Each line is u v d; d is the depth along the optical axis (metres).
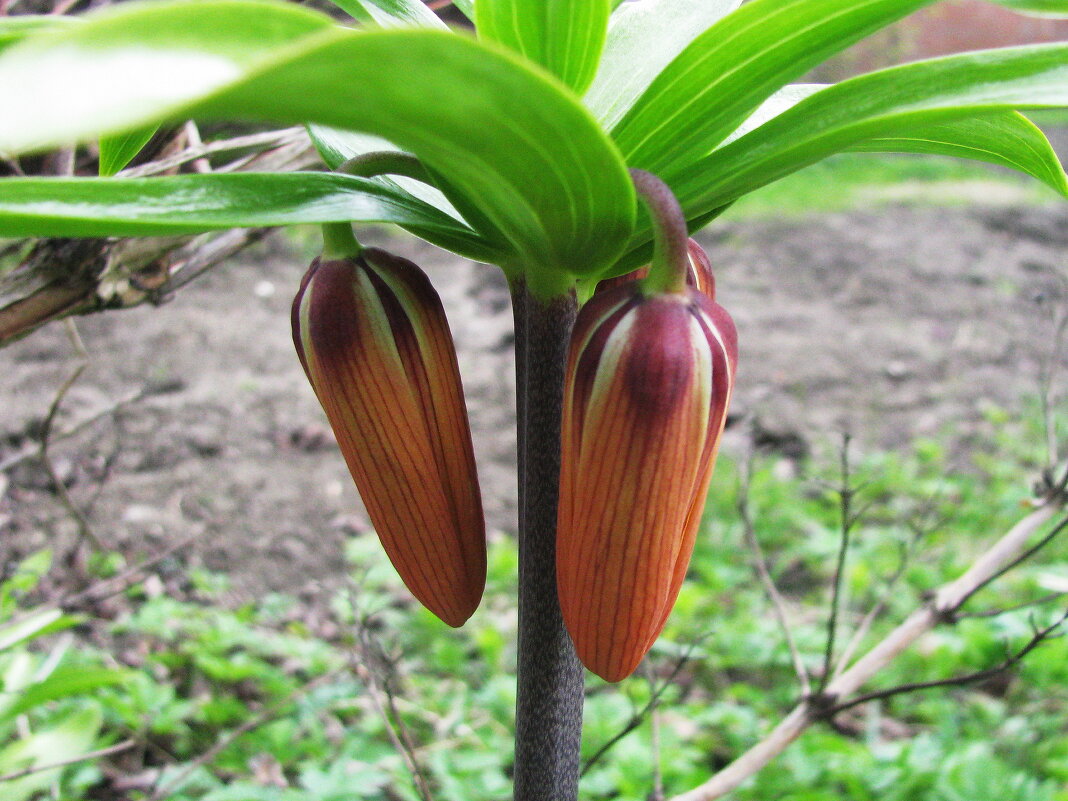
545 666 0.17
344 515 0.75
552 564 0.17
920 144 0.18
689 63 0.13
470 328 1.08
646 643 0.15
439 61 0.10
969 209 1.50
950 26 1.84
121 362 0.95
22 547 0.66
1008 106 0.13
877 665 0.32
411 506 0.16
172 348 0.99
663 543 0.14
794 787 0.46
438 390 0.16
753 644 0.57
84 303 0.26
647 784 0.45
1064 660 0.53
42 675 0.36
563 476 0.14
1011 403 0.96
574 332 0.14
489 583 0.67
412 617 0.62
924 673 0.58
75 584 0.55
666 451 0.14
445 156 0.12
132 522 0.71
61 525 0.69
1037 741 0.52
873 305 1.18
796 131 0.14
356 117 0.11
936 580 0.65
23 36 0.13
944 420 0.93
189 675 0.58
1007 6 0.13
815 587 0.70
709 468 0.15
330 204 0.14
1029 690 0.57
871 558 0.69
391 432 0.16
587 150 0.12
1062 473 0.34
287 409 0.89
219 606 0.65
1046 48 0.13
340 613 0.61
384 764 0.48
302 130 0.29
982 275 1.25
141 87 0.08
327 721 0.54
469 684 0.59
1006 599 0.62
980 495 0.78
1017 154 0.17
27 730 0.40
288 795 0.39
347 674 0.54
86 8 0.32
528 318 0.16
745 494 0.40
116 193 0.13
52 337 1.00
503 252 0.16
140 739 0.49
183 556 0.69
